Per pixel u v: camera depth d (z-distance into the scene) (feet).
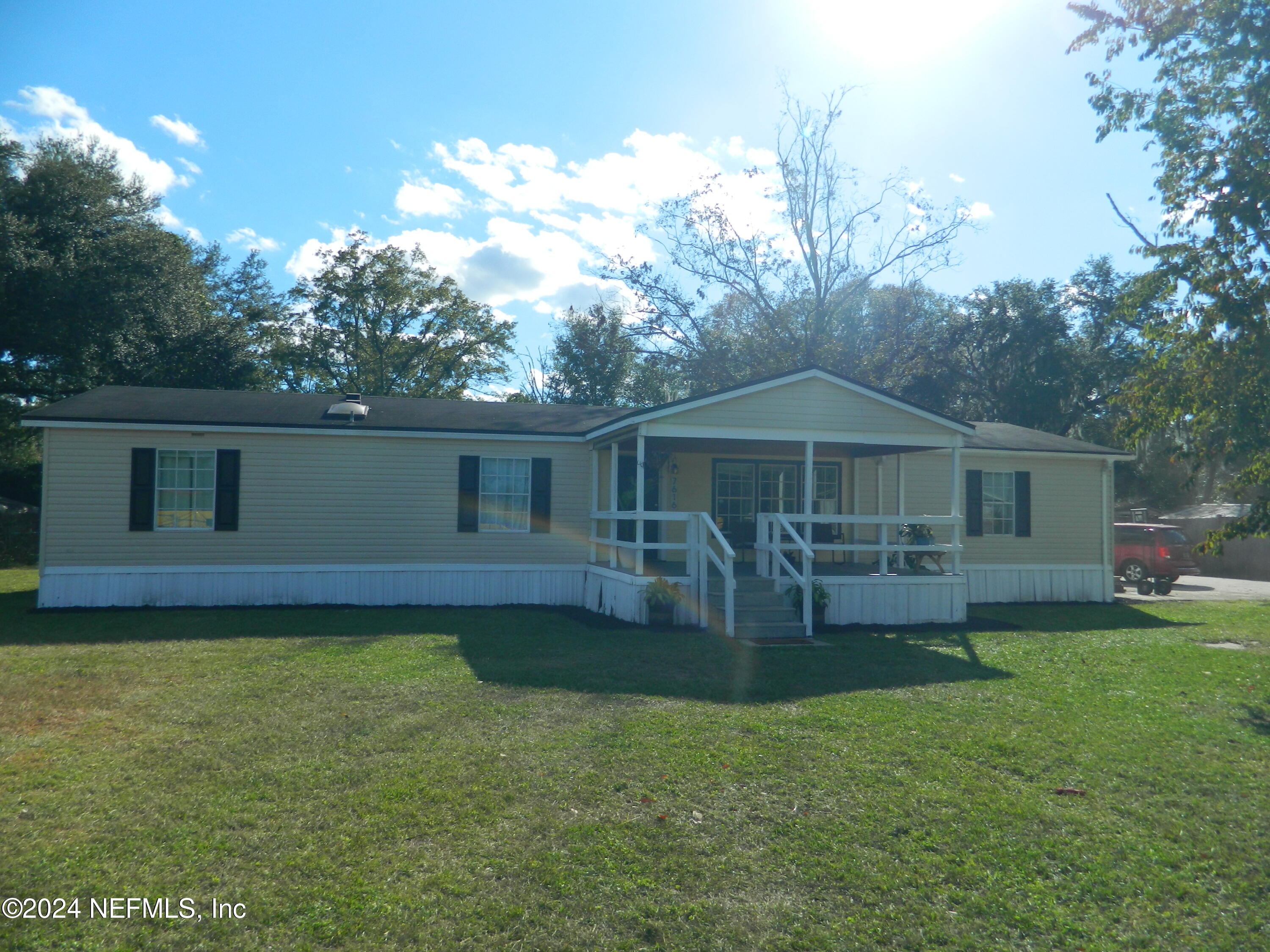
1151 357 39.29
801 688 29.19
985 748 22.53
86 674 30.30
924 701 27.68
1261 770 21.17
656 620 42.75
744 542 56.90
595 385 133.49
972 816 18.04
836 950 13.12
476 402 62.03
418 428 51.47
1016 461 60.39
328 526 50.65
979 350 130.52
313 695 27.17
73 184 97.81
